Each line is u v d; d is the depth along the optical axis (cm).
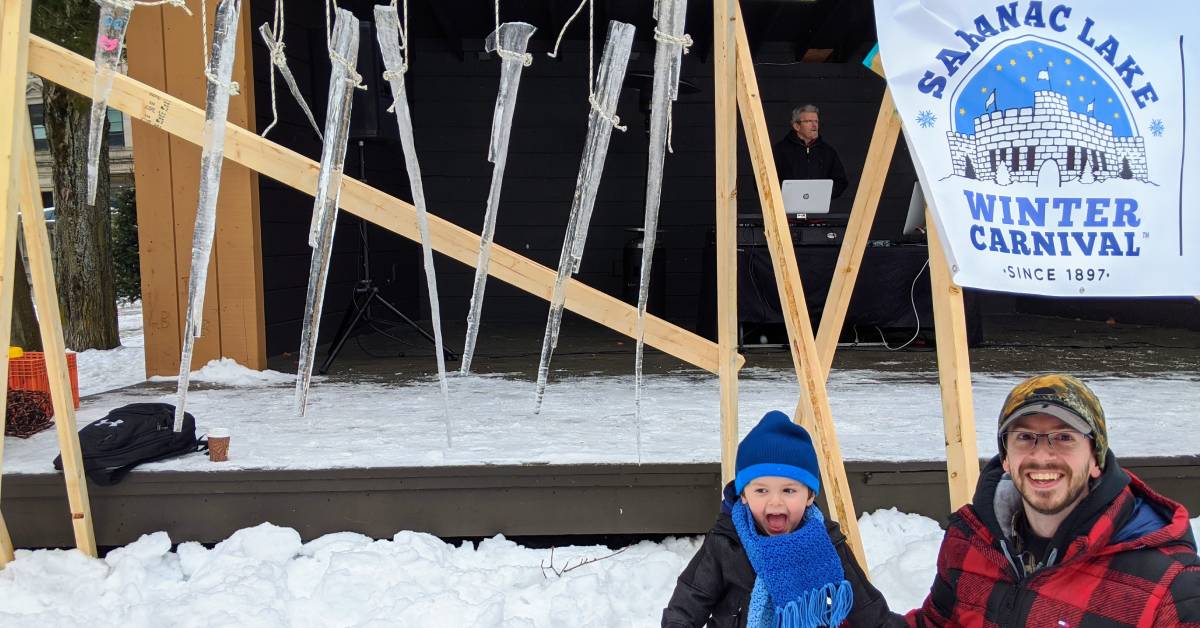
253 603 242
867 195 235
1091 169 200
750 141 231
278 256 539
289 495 286
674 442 312
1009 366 491
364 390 418
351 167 643
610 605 245
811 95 854
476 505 289
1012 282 198
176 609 238
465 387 428
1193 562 129
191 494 283
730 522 169
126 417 293
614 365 505
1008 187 201
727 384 246
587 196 221
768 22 730
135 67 448
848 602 157
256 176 465
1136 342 611
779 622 155
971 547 151
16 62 236
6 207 236
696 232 860
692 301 865
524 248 852
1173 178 202
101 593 251
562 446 306
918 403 384
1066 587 136
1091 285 198
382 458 289
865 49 812
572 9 708
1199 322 681
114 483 277
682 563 271
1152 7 203
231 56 208
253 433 327
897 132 229
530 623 232
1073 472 135
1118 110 202
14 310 549
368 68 453
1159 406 373
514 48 205
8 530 282
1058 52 203
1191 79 203
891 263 559
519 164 843
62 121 857
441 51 824
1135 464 289
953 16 205
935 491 296
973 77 204
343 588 247
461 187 840
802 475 161
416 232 269
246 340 463
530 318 835
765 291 548
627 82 704
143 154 451
